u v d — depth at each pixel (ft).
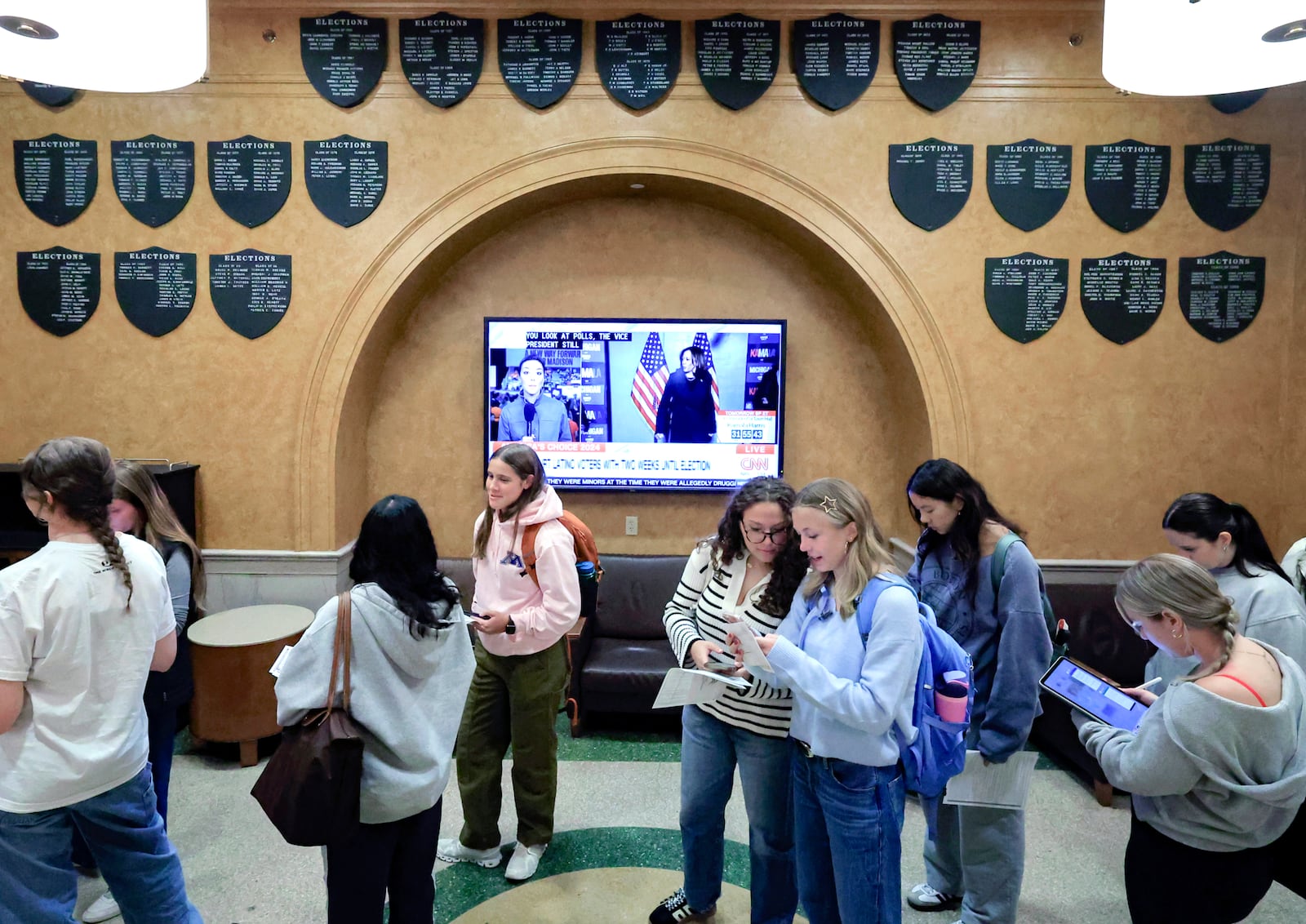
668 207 14.73
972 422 13.35
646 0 12.92
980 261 13.20
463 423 14.97
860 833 5.48
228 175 13.08
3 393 13.30
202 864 8.82
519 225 14.70
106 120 13.02
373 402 14.90
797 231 13.62
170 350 13.30
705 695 6.17
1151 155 12.98
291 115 13.08
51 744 5.48
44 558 5.50
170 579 8.30
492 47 13.05
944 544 7.19
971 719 6.77
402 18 12.94
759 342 14.53
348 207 13.16
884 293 13.28
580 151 13.16
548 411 14.60
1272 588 6.30
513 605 8.03
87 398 13.33
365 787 5.27
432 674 5.68
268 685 11.15
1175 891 5.05
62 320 13.20
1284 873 5.57
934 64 12.92
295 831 5.00
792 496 6.20
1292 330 13.08
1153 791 4.88
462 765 8.59
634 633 13.87
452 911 7.98
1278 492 13.29
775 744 6.44
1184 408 13.25
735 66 12.98
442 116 13.14
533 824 8.61
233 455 13.42
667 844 9.32
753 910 6.87
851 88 13.00
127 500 8.06
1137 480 13.34
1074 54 12.94
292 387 13.35
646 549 15.16
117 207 13.12
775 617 6.32
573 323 14.48
